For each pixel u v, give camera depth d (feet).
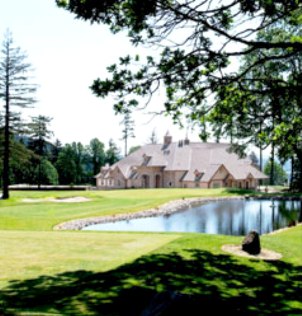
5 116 131.23
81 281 28.14
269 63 59.98
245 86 35.76
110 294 25.25
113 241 44.52
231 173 224.94
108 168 259.39
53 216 91.91
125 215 104.47
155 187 233.35
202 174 224.74
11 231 52.90
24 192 172.65
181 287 27.68
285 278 32.73
